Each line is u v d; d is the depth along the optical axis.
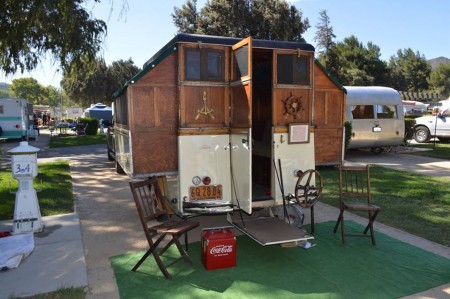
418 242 4.77
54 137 22.69
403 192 7.33
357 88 12.59
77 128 24.61
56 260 4.15
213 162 4.66
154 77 4.44
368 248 4.55
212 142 4.64
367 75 48.19
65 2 7.69
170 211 5.09
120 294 3.49
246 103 4.26
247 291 3.53
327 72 5.30
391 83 55.56
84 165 11.46
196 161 4.59
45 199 6.88
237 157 4.54
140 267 4.07
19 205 4.98
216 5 27.72
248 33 27.69
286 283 3.68
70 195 7.32
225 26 27.70
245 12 27.58
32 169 4.98
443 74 77.00
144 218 3.99
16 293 3.42
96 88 44.38
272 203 4.70
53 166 10.80
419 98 49.84
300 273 3.90
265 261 4.21
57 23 8.00
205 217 5.86
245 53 4.30
